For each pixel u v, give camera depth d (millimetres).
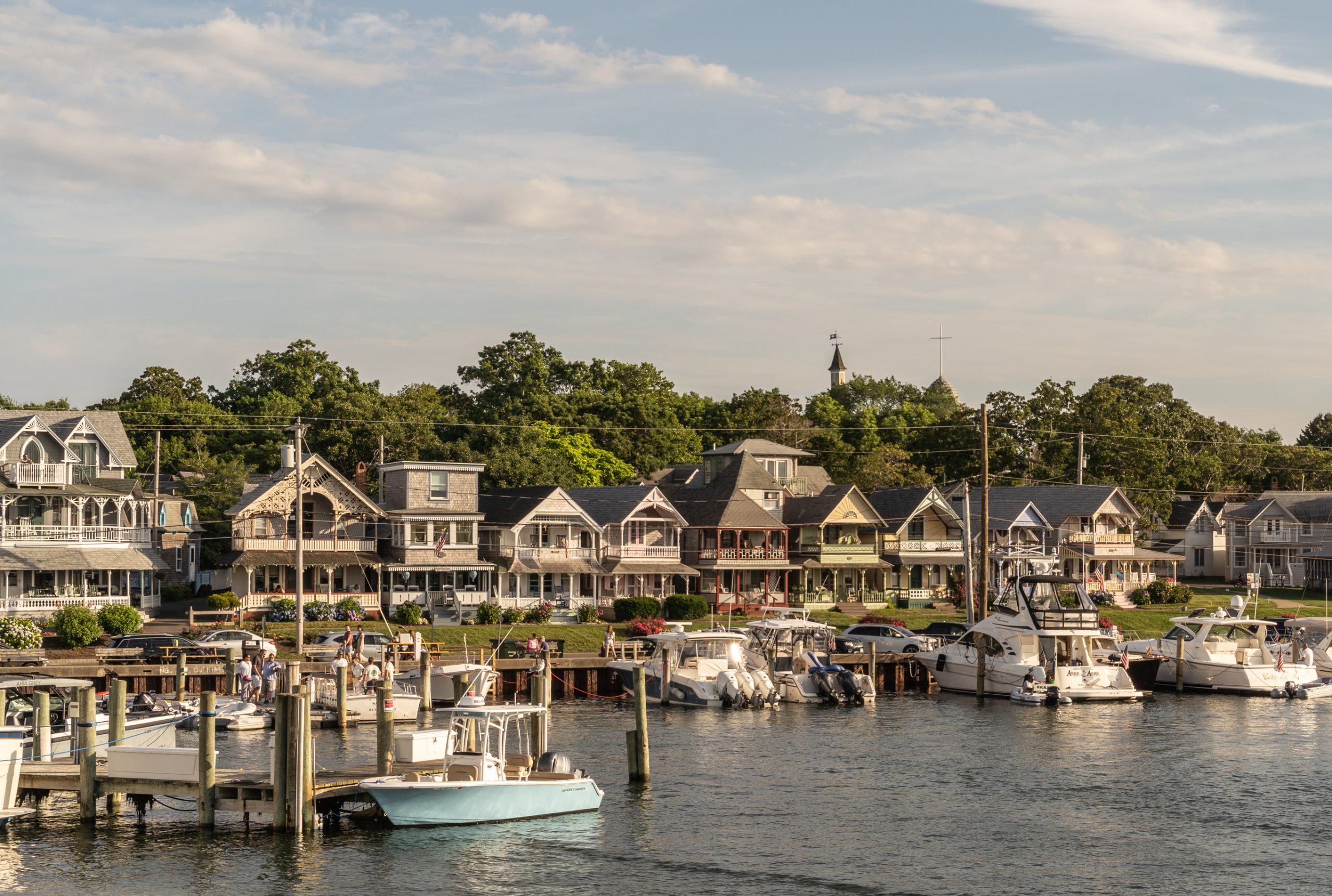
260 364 132375
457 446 102625
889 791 39500
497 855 31828
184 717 41812
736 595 89625
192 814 34844
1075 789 40031
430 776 34094
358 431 106062
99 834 33000
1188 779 41688
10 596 70062
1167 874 31031
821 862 31766
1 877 29547
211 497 97375
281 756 32344
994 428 127562
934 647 69375
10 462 71438
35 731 35656
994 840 33906
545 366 124250
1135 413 129000
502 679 60156
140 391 127688
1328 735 50719
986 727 52406
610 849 32625
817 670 59812
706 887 29781
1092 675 60844
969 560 77750
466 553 82062
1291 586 114750
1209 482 138375
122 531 74562
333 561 77500
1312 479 148875
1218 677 63969
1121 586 101500
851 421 141125
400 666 59344
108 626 63375
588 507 89688
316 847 32094
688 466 114750
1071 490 108750
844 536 95812
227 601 72750
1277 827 35438
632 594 86938
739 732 50312
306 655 61156
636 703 40062
